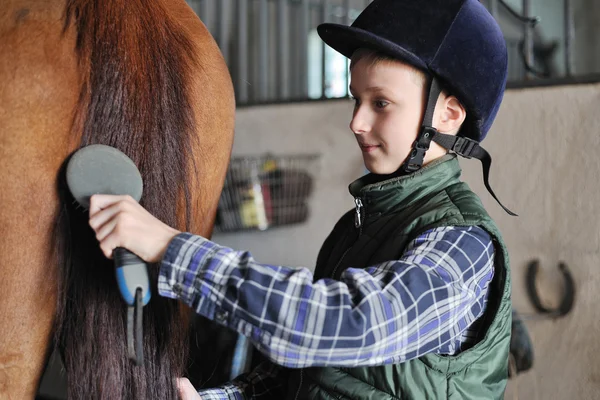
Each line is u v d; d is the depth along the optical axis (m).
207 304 0.58
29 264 0.66
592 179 1.59
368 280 0.60
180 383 0.77
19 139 0.64
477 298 0.66
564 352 1.63
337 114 2.02
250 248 2.10
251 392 0.85
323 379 0.69
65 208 0.66
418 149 0.71
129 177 0.65
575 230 1.62
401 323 0.58
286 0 2.55
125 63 0.70
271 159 2.02
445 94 0.73
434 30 0.70
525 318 1.66
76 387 0.69
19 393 0.68
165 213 0.71
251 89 2.57
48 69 0.65
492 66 0.74
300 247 2.05
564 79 1.64
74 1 0.69
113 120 0.68
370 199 0.75
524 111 1.68
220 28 2.51
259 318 0.56
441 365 0.65
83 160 0.63
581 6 3.33
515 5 3.31
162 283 0.59
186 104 0.76
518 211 1.70
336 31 0.73
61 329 0.69
